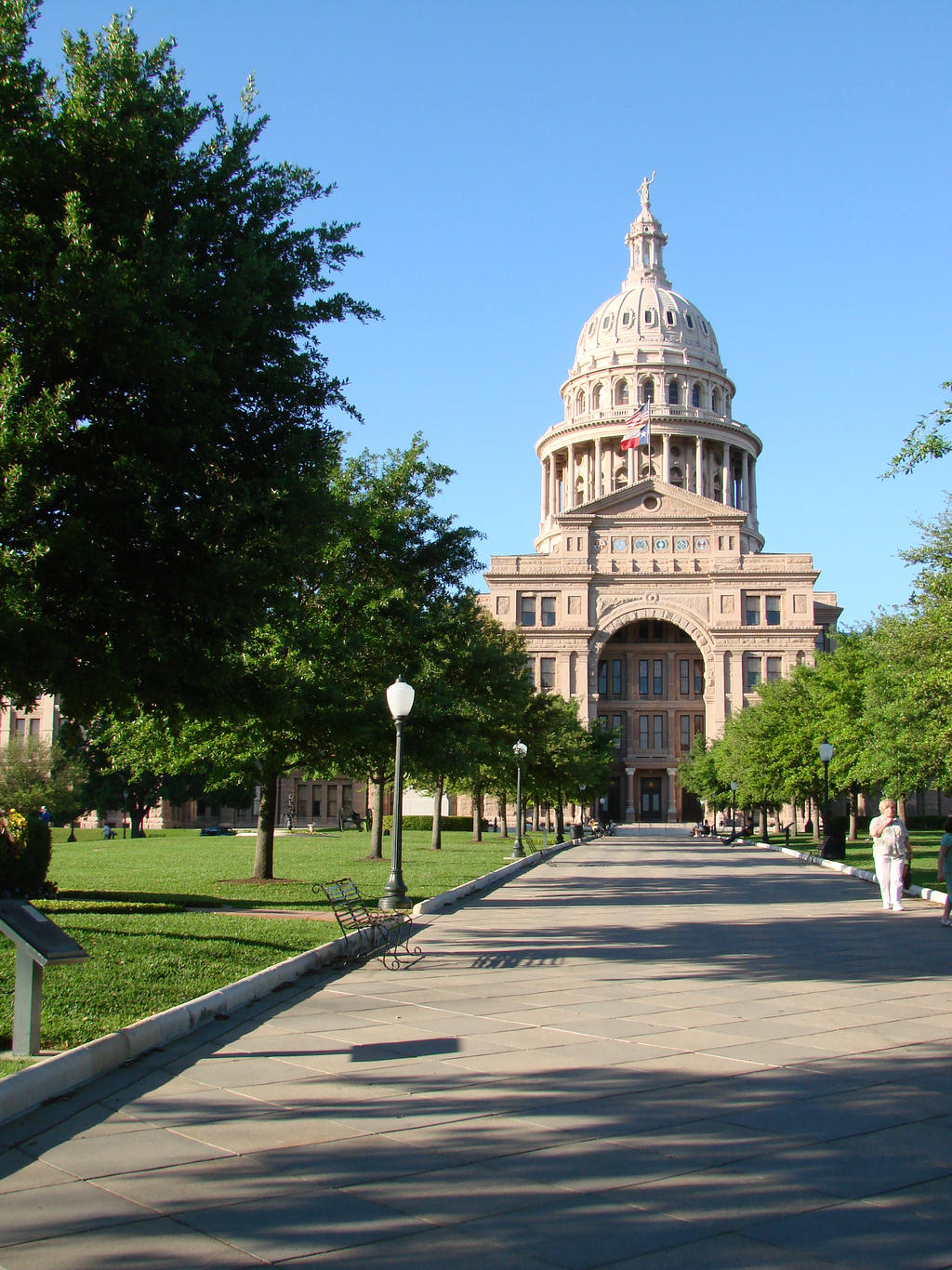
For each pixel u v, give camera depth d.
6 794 49.25
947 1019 11.10
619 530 104.56
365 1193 6.18
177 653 13.49
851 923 20.50
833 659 51.09
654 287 140.62
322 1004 11.80
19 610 11.57
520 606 104.19
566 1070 8.93
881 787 48.78
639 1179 6.41
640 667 112.00
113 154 12.54
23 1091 7.76
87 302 11.45
